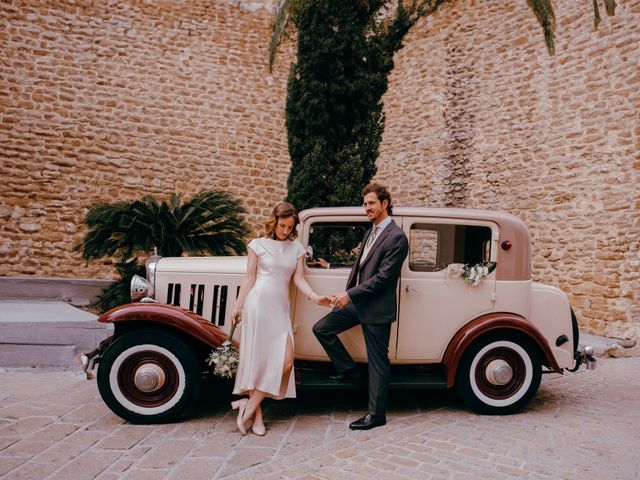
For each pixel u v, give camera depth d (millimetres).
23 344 4648
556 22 7664
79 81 9164
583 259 7004
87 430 2939
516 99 8211
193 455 2584
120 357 3051
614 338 6371
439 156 9336
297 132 10078
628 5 6676
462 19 9148
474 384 3379
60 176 8984
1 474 2295
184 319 3070
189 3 9961
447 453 2652
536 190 7785
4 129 8648
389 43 10133
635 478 2377
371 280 2965
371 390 3098
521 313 3467
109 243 5875
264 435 2910
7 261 8609
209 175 10047
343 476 2336
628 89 6613
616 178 6680
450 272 3408
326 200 9750
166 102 9766
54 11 9023
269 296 2945
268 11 10523
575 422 3262
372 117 10164
